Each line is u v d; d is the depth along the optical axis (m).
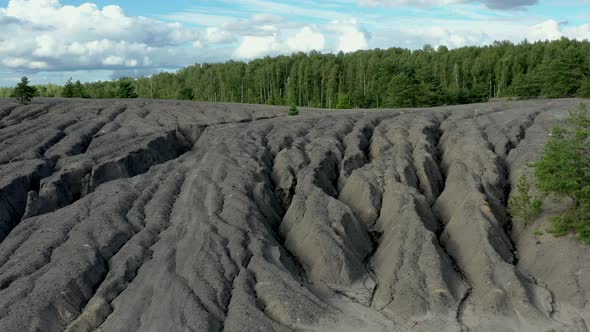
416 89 85.56
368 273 30.58
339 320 25.25
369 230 35.03
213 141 49.00
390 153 44.00
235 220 32.03
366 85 117.81
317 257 30.45
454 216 34.03
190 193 36.16
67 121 56.72
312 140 47.69
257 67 141.88
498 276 27.92
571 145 29.33
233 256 28.97
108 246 29.91
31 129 53.00
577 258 27.92
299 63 128.00
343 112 62.97
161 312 24.66
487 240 30.61
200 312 24.33
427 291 27.14
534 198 33.53
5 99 69.06
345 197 38.34
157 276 27.06
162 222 32.97
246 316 24.30
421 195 36.06
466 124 50.91
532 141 42.38
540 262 29.47
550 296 26.89
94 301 25.44
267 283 26.84
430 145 45.38
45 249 29.47
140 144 47.66
